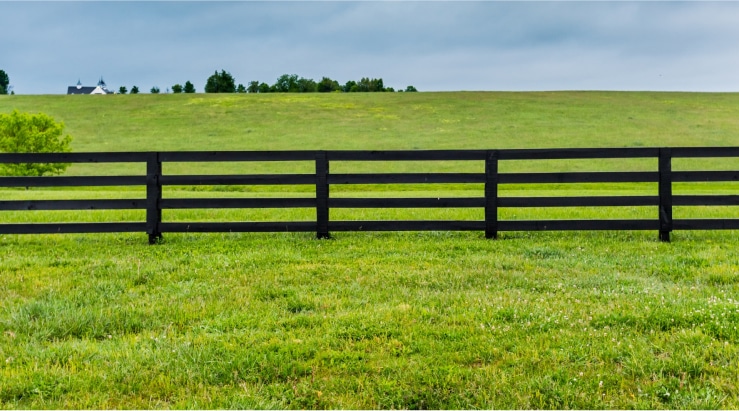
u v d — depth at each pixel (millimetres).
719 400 3736
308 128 52594
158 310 5613
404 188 30109
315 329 5039
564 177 9945
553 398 3842
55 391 3934
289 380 4113
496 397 3854
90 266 7629
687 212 15602
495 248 8953
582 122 53906
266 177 10133
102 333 5066
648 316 5098
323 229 10039
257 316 5453
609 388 3959
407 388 3963
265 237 10266
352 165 40281
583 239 9914
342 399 3857
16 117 37031
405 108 63531
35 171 36500
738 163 38594
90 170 38938
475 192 24438
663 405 3721
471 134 49156
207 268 7484
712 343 4516
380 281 6789
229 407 3721
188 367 4270
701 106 61781
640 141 45562
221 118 57938
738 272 6902
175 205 9914
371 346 4668
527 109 61469
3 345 4648
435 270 7266
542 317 5254
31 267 7578
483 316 5336
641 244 9312
